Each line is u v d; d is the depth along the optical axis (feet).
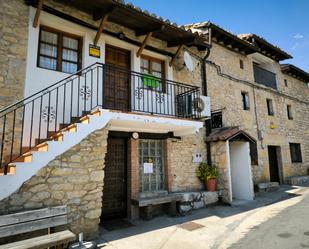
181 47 22.97
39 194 12.32
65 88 16.06
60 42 17.58
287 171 38.01
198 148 24.91
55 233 11.50
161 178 21.98
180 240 14.16
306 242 13.06
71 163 13.52
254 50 34.27
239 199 25.91
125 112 15.83
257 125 34.12
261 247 12.84
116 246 13.19
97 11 17.88
